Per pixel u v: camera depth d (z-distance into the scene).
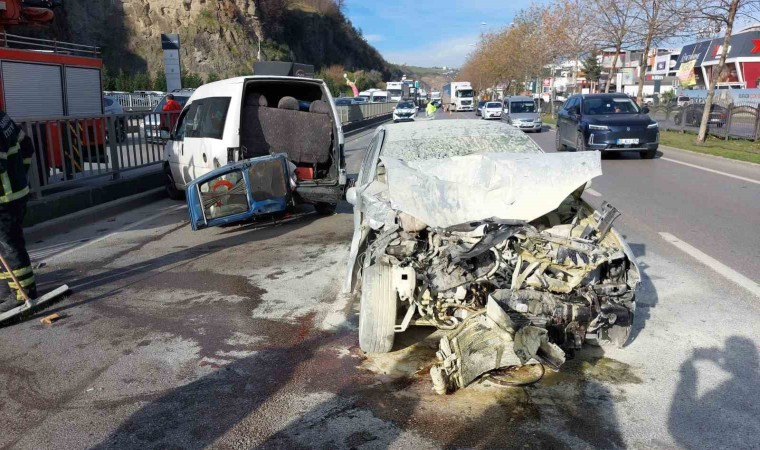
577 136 17.61
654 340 4.72
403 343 4.80
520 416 3.68
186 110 11.02
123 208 11.01
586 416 3.67
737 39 42.88
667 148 19.53
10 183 5.54
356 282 5.06
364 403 3.89
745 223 8.67
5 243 5.60
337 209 10.80
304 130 9.74
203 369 4.45
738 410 3.69
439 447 3.38
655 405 3.77
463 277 4.15
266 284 6.43
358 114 35.97
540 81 55.31
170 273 6.94
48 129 9.45
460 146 6.31
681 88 49.25
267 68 23.41
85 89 12.80
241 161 8.60
